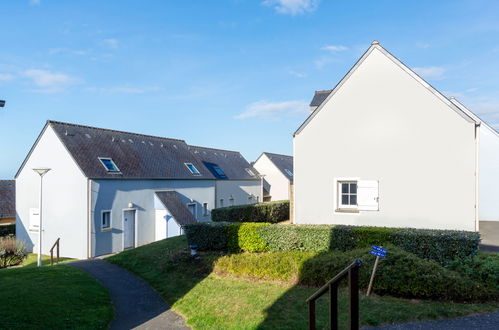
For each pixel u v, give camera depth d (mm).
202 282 9719
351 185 13055
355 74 12727
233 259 10539
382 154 12258
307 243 10984
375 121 12375
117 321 7625
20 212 21109
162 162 24469
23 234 20953
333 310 4164
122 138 23375
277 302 7688
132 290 9969
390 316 6496
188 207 25500
